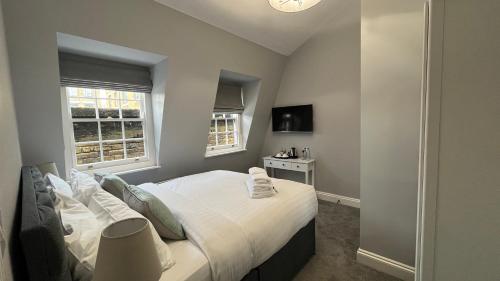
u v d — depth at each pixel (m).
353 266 2.16
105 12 1.95
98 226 1.18
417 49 1.77
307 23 3.35
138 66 2.80
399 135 1.90
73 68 2.30
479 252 0.65
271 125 4.57
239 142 4.44
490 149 0.62
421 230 0.81
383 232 2.06
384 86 1.94
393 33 1.86
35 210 0.90
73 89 2.50
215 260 1.26
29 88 1.88
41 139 2.07
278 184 2.46
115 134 2.85
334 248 2.46
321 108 3.81
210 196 2.12
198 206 1.79
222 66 3.20
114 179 1.78
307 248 2.22
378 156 2.02
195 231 1.43
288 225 1.84
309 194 2.28
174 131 3.13
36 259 0.74
